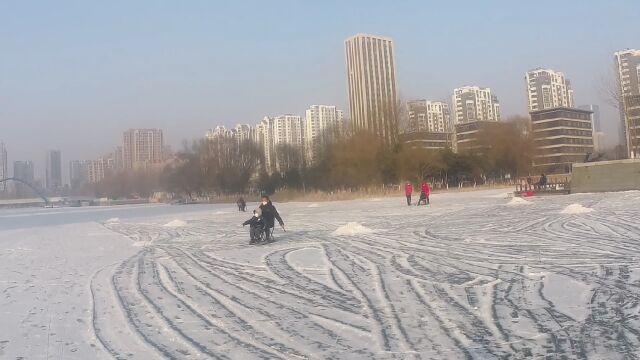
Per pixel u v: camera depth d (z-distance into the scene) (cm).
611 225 1416
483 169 7681
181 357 508
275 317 646
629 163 3117
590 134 11475
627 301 635
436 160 6512
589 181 3300
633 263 873
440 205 3012
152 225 2633
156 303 757
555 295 683
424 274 882
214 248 1452
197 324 630
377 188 6003
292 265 1059
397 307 666
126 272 1065
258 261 1145
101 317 683
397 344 517
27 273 1105
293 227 2034
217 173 8488
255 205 5291
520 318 586
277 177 8100
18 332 620
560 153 10781
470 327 562
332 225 2052
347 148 6341
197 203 7875
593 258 942
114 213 4681
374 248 1259
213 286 873
